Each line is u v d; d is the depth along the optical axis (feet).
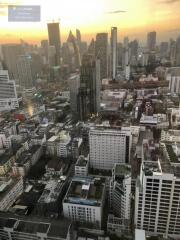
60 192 579.89
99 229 513.45
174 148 497.46
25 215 526.57
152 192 432.25
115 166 607.78
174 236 470.80
